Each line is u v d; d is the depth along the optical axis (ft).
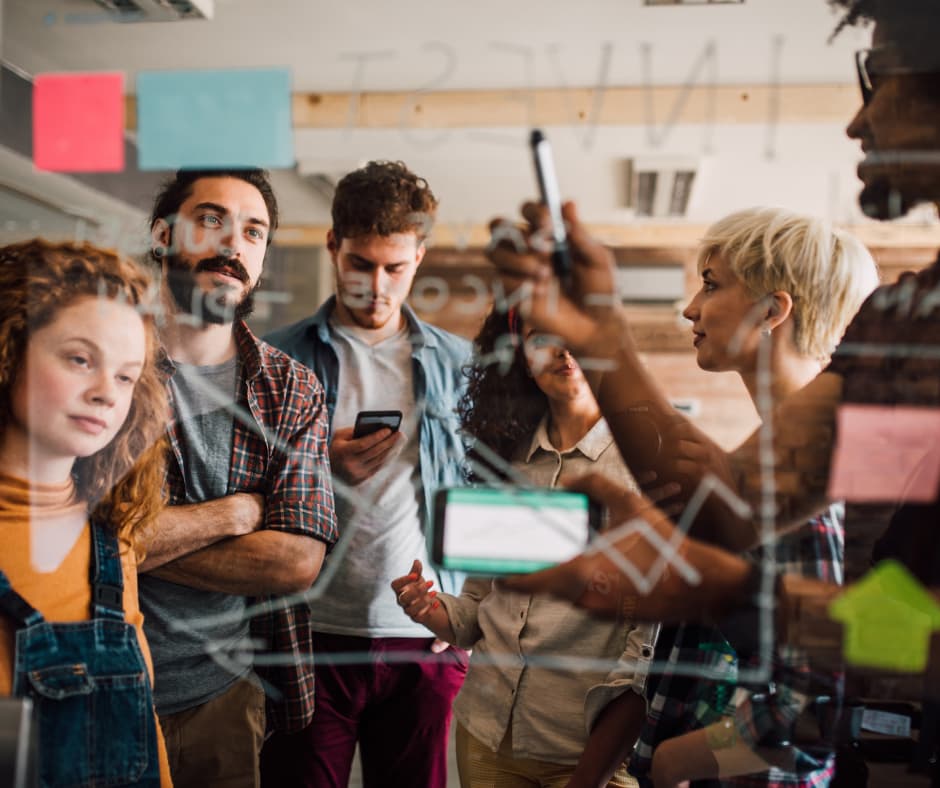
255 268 4.22
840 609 3.42
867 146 3.66
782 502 3.58
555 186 3.88
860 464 3.49
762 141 4.04
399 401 4.08
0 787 2.95
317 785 4.31
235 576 4.00
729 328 3.71
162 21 4.19
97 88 4.18
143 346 3.82
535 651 3.90
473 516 3.84
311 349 4.21
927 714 3.24
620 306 3.86
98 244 3.94
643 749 3.66
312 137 4.23
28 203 4.16
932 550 3.22
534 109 4.15
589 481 3.78
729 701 3.53
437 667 4.38
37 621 3.29
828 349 3.56
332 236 4.16
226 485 3.99
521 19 4.04
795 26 3.87
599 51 4.14
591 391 3.80
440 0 4.18
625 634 3.80
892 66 3.42
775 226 3.60
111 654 3.42
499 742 3.99
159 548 3.86
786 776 3.43
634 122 4.12
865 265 3.53
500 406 3.97
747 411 3.82
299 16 4.16
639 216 4.15
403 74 4.18
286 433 4.10
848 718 3.36
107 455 3.67
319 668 4.31
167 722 4.02
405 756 4.44
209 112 4.19
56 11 4.24
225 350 4.11
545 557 3.80
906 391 3.45
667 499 3.69
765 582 3.53
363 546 4.22
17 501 3.47
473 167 4.17
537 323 3.89
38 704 3.24
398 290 4.10
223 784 4.11
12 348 3.58
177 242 4.17
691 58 4.03
